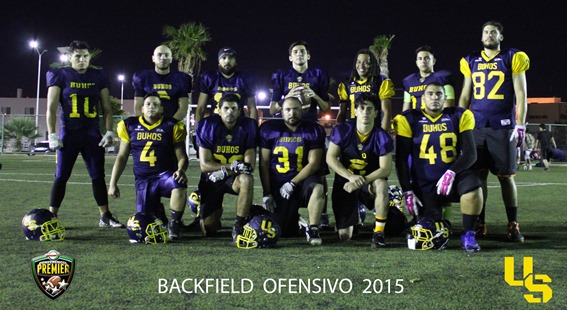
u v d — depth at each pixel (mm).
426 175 4816
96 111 5633
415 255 4145
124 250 4199
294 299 2885
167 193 5008
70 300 2814
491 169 5215
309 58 6207
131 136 5176
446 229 4414
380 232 4570
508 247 4570
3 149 29141
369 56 5859
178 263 3729
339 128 5008
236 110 5031
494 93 5191
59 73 5438
